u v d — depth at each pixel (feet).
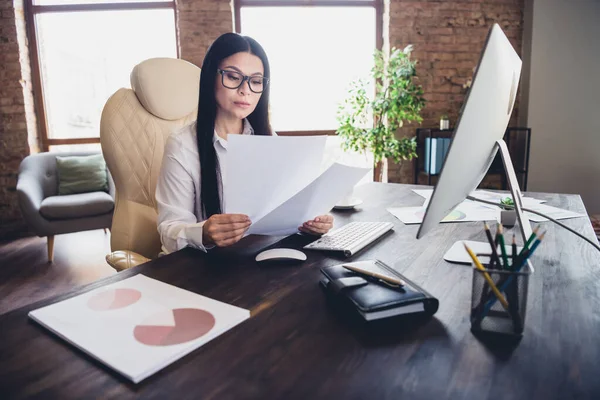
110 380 1.50
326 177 2.85
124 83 12.58
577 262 2.69
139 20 12.23
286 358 1.64
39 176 10.92
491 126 2.17
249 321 1.95
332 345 1.73
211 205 3.78
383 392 1.42
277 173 2.94
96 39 12.31
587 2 11.27
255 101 3.85
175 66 4.92
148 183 4.63
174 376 1.53
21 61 11.55
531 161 12.03
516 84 2.42
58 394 1.42
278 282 2.44
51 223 9.70
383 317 1.93
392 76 10.83
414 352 1.67
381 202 4.83
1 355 1.65
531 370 1.54
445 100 12.21
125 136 4.51
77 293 2.25
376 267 2.43
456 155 1.85
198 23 11.60
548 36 11.48
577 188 12.09
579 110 11.75
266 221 2.91
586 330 1.83
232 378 1.51
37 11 11.96
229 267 2.70
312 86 12.76
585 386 1.44
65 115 12.60
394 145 11.08
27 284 8.41
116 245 4.54
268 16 12.40
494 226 3.66
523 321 1.76
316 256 2.92
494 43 1.81
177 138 3.82
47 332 1.84
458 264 2.72
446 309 2.06
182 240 3.12
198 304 2.09
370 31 12.66
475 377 1.50
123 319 1.92
